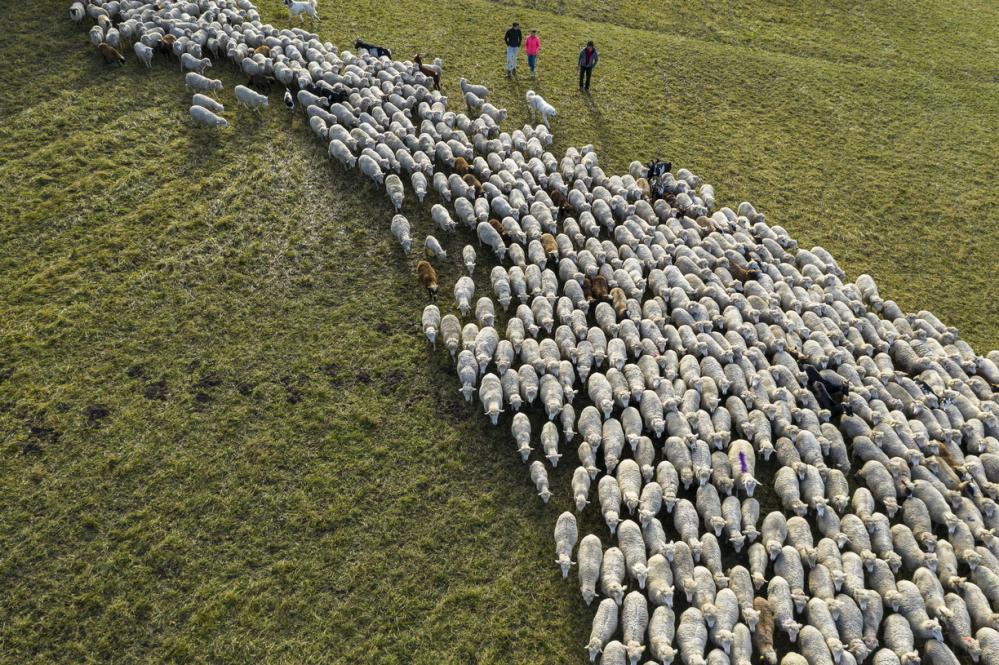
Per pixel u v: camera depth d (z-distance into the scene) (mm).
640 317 22172
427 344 21078
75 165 24578
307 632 14812
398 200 24438
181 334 20266
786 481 18062
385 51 32531
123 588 15070
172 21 30438
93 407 18266
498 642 15047
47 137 25438
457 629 15180
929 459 18969
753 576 16141
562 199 26109
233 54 29750
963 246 28500
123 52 29922
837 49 42625
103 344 19688
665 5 44812
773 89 37250
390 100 29422
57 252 21844
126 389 18781
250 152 26375
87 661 13953
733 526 17016
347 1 37812
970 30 47000
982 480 18969
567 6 42438
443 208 24422
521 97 32812
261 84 28844
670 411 19250
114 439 17688
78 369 19047
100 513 16250
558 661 14867
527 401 19766
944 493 18438
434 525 16938
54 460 17078
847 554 16797
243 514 16625
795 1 47625
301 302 21703
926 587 16344
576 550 16812
